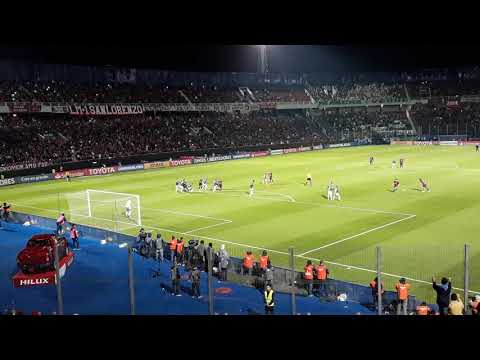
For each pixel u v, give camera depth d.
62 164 73.12
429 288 24.95
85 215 44.91
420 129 125.62
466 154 91.69
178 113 110.69
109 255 33.16
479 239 33.59
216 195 54.47
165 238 37.00
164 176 72.06
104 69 109.81
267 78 138.62
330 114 136.12
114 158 79.56
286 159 92.56
